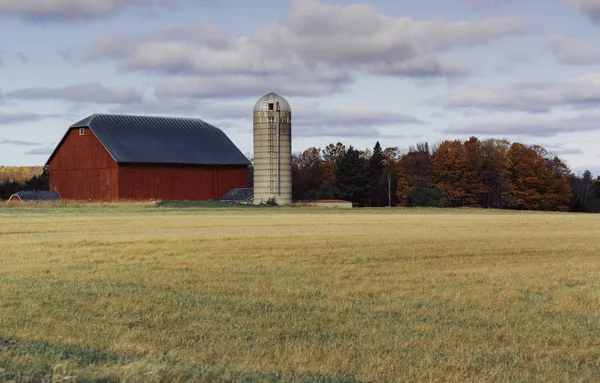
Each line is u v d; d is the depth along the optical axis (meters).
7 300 19.92
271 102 92.75
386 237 41.34
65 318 17.47
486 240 39.91
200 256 30.98
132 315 17.88
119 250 33.28
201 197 92.31
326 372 12.81
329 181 138.38
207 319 17.41
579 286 23.17
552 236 43.53
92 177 87.94
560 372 13.20
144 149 88.62
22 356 12.55
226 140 97.38
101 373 10.93
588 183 154.12
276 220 59.69
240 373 11.77
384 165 144.62
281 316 17.78
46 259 29.81
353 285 22.83
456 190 121.75
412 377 12.66
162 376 10.94
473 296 20.78
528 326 16.84
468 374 12.98
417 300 20.12
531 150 126.81
